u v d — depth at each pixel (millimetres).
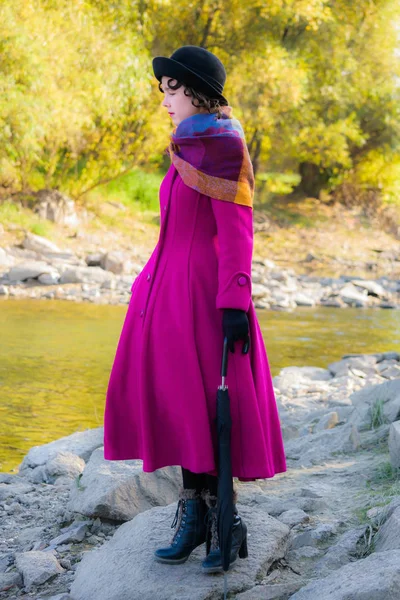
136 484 3240
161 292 2486
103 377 7234
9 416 5770
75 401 6305
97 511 3137
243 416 2420
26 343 8797
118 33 18516
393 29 25109
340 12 24297
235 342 2420
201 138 2418
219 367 2422
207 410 2398
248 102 20969
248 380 2439
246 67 20734
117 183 21172
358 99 25109
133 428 2543
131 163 19422
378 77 25266
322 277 16484
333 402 5727
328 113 24562
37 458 4289
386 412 4344
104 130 18125
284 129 23359
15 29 14883
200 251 2475
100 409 6086
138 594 2414
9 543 3119
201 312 2436
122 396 2559
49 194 17703
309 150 24953
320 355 9047
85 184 19328
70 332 9633
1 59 15117
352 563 2369
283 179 26203
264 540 2666
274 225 22781
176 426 2430
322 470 3676
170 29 20641
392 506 2789
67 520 3273
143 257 16578
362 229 24250
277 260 19078
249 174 2443
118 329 10031
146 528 2777
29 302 12031
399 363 8242
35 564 2779
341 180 25891
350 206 26078
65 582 2717
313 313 12781
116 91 17156
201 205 2479
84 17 16906
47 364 7723
